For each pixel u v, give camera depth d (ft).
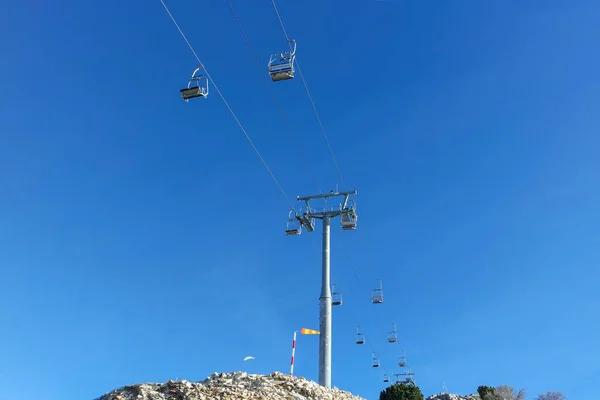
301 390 76.89
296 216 116.26
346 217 113.80
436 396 145.59
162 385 74.59
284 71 76.64
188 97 67.72
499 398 138.92
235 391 72.33
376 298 140.15
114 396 71.82
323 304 102.01
